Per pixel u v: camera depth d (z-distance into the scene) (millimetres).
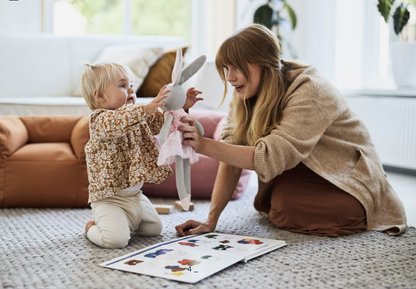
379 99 2848
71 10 4352
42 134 1982
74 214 1765
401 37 2857
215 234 1402
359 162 1549
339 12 3301
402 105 2703
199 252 1210
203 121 2227
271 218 1588
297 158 1382
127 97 1386
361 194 1501
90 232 1358
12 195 1838
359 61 3262
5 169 1839
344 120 1572
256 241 1329
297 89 1462
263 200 1711
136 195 1403
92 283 1040
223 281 1052
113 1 4660
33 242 1376
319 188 1529
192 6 3936
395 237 1438
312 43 3420
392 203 1588
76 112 2355
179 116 1274
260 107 1442
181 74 1270
